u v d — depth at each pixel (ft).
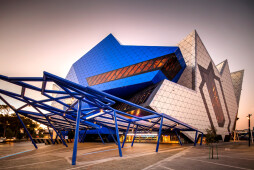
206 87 166.50
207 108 158.61
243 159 46.34
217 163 39.58
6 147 90.53
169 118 75.72
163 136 151.33
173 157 50.65
